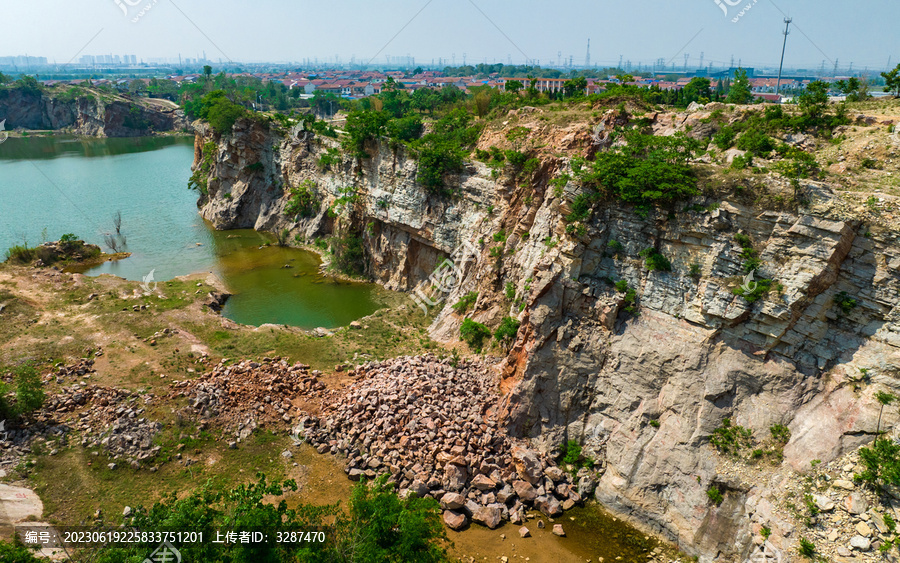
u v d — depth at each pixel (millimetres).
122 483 33688
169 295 61531
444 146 60719
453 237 59781
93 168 134375
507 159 52938
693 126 50656
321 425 39844
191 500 25719
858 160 37906
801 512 29297
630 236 39156
